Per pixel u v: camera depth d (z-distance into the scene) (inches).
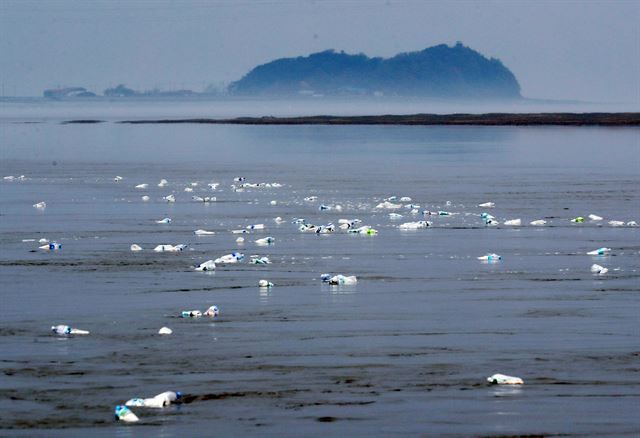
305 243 5984.3
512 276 5009.8
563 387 3297.2
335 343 3764.8
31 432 2920.8
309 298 4500.5
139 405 3120.1
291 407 3115.2
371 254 5610.2
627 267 5246.1
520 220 6993.1
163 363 3516.2
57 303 4392.2
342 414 3063.5
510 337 3858.3
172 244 5944.9
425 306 4352.9
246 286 4753.9
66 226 6678.2
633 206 7844.5
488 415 3061.0
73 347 3705.7
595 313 4242.1
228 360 3553.2
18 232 6402.6
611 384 3326.8
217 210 7603.4
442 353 3649.1
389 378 3371.1
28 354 3617.1
